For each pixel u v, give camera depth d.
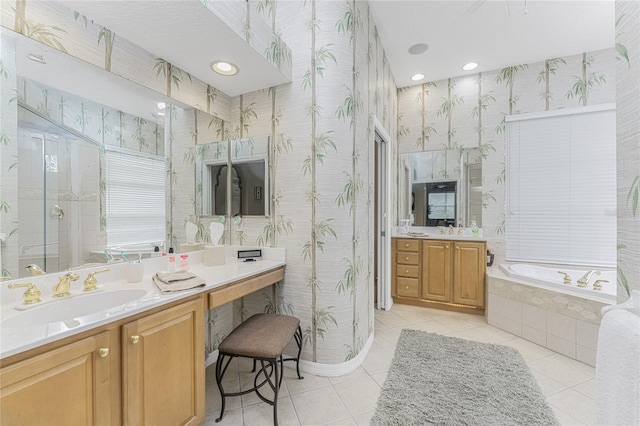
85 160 1.40
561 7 2.22
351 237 1.99
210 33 1.48
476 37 2.62
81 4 1.26
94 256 1.43
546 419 1.45
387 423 1.43
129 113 1.60
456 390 1.69
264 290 2.14
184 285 1.33
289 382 1.83
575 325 2.09
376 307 3.28
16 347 0.76
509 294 2.55
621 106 0.66
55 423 0.84
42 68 1.23
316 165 1.95
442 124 3.47
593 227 2.88
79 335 0.91
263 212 2.13
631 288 0.62
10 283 1.11
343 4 1.93
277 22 2.06
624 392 0.54
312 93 1.95
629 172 0.63
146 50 1.64
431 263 3.20
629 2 0.63
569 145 2.95
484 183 3.28
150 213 1.72
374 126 2.48
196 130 2.00
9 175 1.14
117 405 1.01
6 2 1.12
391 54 2.91
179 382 1.24
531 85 3.07
